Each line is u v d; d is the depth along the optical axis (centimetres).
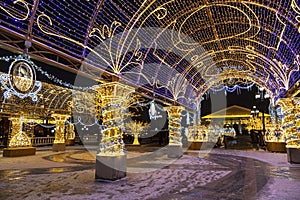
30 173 704
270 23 632
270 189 471
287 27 603
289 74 805
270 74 1018
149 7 577
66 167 837
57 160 1075
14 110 1359
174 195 433
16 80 839
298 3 502
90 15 521
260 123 2108
